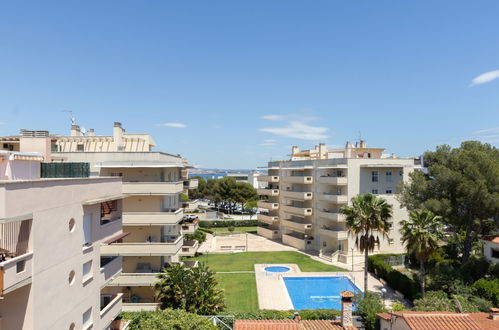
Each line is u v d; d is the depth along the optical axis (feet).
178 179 128.88
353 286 123.65
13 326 37.91
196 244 146.92
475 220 121.60
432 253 98.32
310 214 189.16
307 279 134.21
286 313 83.05
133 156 100.99
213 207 384.06
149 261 98.17
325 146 209.77
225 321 77.56
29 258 37.22
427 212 99.50
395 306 86.63
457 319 58.23
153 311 81.30
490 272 108.37
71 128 136.15
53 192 41.96
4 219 33.68
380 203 107.45
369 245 106.73
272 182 232.12
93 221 52.65
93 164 100.58
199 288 80.02
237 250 186.80
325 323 69.56
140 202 99.09
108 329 61.00
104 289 95.20
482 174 113.70
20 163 51.06
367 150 193.77
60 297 43.24
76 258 47.26
